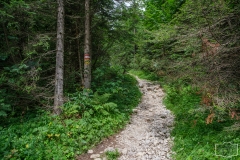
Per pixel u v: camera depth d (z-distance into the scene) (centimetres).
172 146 509
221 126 491
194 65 492
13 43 650
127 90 1066
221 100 393
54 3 695
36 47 648
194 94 754
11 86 588
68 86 841
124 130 646
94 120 617
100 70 954
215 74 427
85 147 502
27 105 652
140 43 1315
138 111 852
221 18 434
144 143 547
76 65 955
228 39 430
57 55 648
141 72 1914
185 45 563
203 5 457
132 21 965
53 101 706
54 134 500
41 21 737
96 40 986
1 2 543
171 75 644
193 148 450
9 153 410
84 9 850
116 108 789
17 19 611
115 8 895
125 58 1881
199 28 461
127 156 480
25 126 536
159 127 655
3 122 560
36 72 613
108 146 534
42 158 421
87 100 692
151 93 1182
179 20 628
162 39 693
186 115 661
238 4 445
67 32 890
